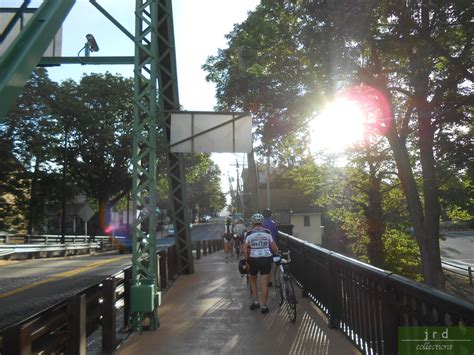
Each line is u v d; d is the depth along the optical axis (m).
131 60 9.13
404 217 24.59
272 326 7.45
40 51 5.13
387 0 9.32
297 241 11.00
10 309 10.41
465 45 10.10
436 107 11.45
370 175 23.28
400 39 9.77
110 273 17.66
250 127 9.02
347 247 39.09
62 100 39.50
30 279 15.83
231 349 6.27
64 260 25.30
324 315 8.10
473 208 14.39
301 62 12.22
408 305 4.23
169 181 13.68
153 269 7.64
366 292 5.59
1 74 4.62
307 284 9.82
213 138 8.98
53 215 47.16
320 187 27.03
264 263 8.53
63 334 5.11
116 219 51.44
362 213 26.02
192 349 6.30
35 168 36.78
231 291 10.92
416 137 14.12
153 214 7.79
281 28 12.38
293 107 12.48
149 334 7.14
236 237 21.08
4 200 36.75
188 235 14.13
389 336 4.69
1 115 4.39
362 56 10.65
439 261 13.97
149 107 8.07
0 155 32.75
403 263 25.64
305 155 25.66
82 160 44.44
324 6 9.67
